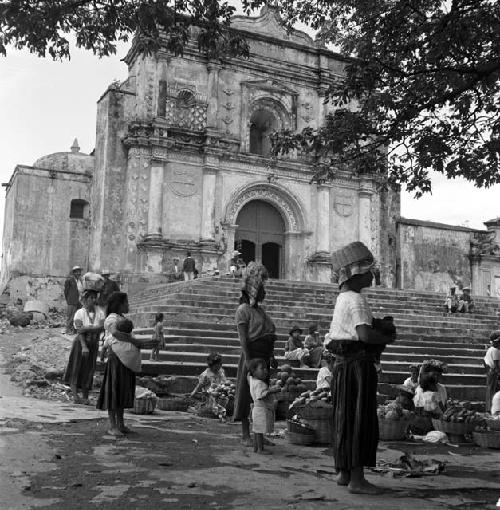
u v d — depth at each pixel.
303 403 8.01
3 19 9.02
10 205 33.09
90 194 31.69
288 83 32.69
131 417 9.37
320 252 31.78
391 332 5.32
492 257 36.53
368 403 5.21
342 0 11.13
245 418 7.36
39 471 5.38
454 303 24.55
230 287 21.45
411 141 11.17
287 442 7.82
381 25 10.61
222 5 10.27
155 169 28.86
